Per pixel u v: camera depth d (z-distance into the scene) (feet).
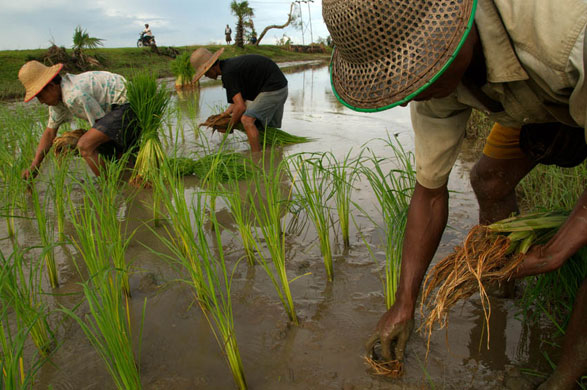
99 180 13.20
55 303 9.24
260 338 8.08
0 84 43.98
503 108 5.92
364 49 4.50
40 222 9.71
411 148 19.62
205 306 8.97
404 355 7.50
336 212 13.16
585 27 4.29
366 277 9.86
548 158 7.03
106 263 8.15
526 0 4.58
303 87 48.16
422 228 6.72
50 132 16.25
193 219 12.98
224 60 20.61
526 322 8.16
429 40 4.24
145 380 7.17
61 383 7.14
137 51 74.33
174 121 27.99
